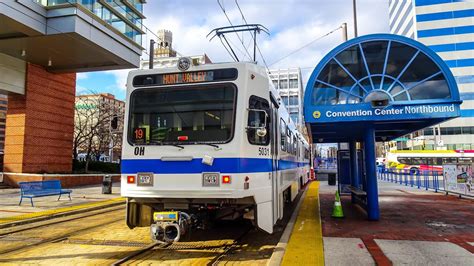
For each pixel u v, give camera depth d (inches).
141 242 295.1
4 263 236.2
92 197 643.5
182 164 251.6
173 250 268.8
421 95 349.4
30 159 828.0
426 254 242.2
